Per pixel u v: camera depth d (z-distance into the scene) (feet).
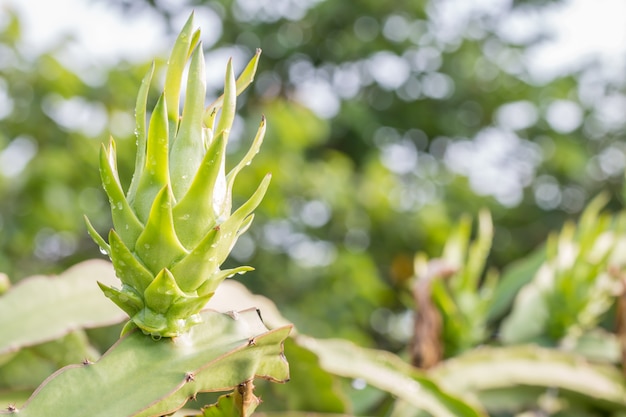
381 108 24.72
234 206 12.35
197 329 2.59
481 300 5.32
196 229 2.46
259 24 21.91
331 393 4.13
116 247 2.38
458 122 24.89
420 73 24.76
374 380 4.05
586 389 4.81
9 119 11.99
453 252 5.38
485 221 5.36
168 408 2.43
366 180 15.65
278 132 13.53
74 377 2.45
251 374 2.55
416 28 23.97
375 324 15.87
